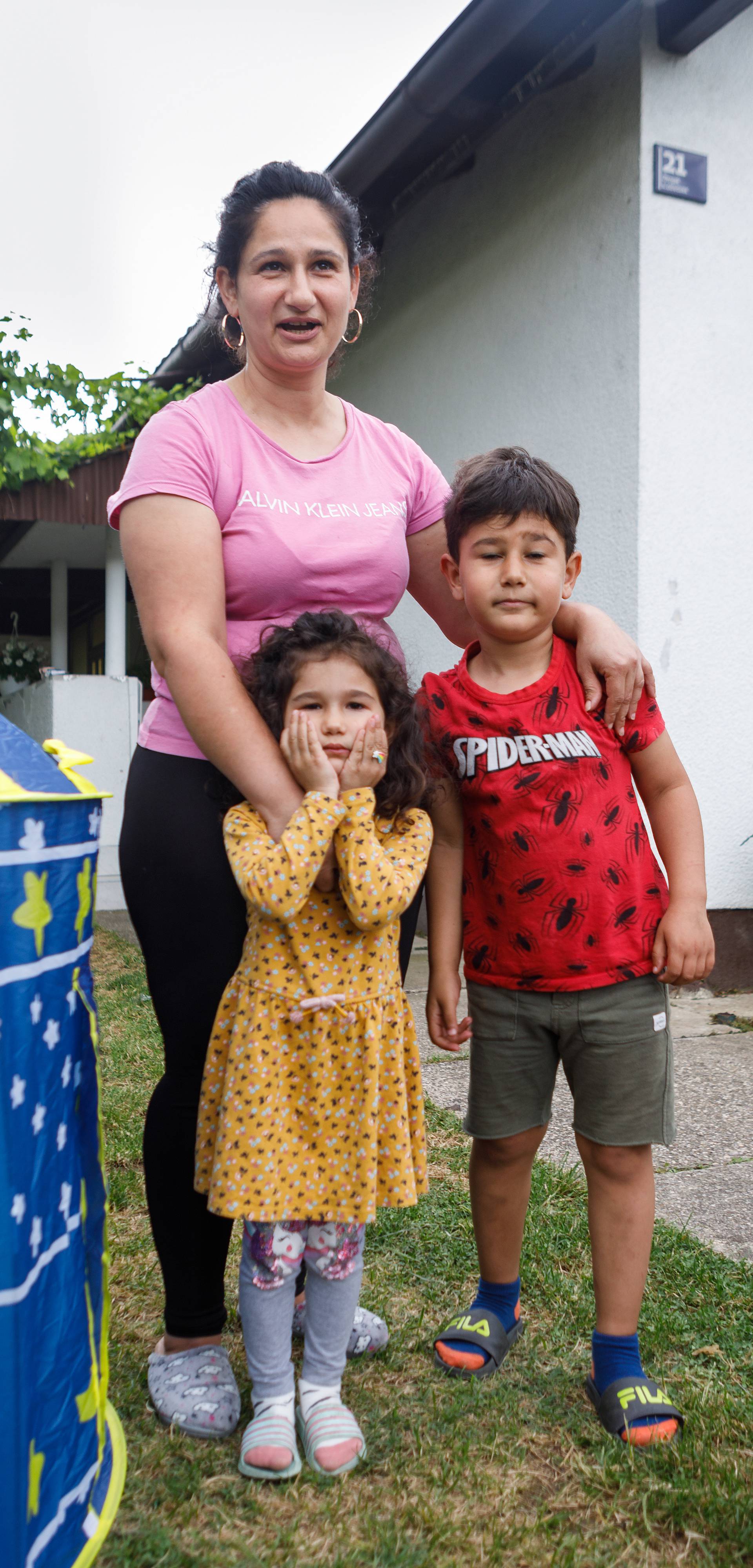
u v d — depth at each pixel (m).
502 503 1.69
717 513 4.43
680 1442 1.58
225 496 1.67
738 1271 2.08
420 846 1.64
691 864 1.77
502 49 4.24
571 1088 1.81
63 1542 1.20
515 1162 1.82
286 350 1.68
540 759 1.73
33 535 8.92
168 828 1.67
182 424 1.66
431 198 5.76
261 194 1.67
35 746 1.29
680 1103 3.11
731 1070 3.41
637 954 1.73
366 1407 1.68
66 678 7.75
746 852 4.53
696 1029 3.92
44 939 1.17
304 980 1.56
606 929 1.72
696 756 4.42
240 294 1.71
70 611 13.51
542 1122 1.83
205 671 1.53
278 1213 1.51
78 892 1.26
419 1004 4.36
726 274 4.41
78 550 9.66
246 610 1.71
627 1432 1.59
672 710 4.37
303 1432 1.57
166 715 1.72
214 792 1.66
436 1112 3.03
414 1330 1.91
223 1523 1.41
